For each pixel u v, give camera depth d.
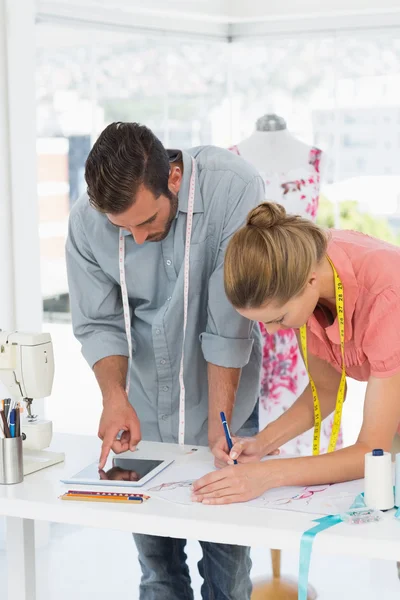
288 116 4.55
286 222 1.87
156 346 2.43
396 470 1.79
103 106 4.30
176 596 2.49
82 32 4.15
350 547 1.65
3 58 3.52
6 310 3.63
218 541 1.75
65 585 3.38
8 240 3.61
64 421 5.18
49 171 4.47
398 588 3.28
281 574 3.40
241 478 1.88
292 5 4.28
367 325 1.99
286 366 3.83
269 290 1.81
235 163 2.38
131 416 2.28
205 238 2.35
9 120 3.56
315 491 1.91
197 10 4.22
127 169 1.99
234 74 4.59
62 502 1.89
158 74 4.39
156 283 2.40
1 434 2.03
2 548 3.69
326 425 3.98
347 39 4.39
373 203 4.52
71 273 2.48
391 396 1.93
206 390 2.53
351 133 4.47
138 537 2.44
